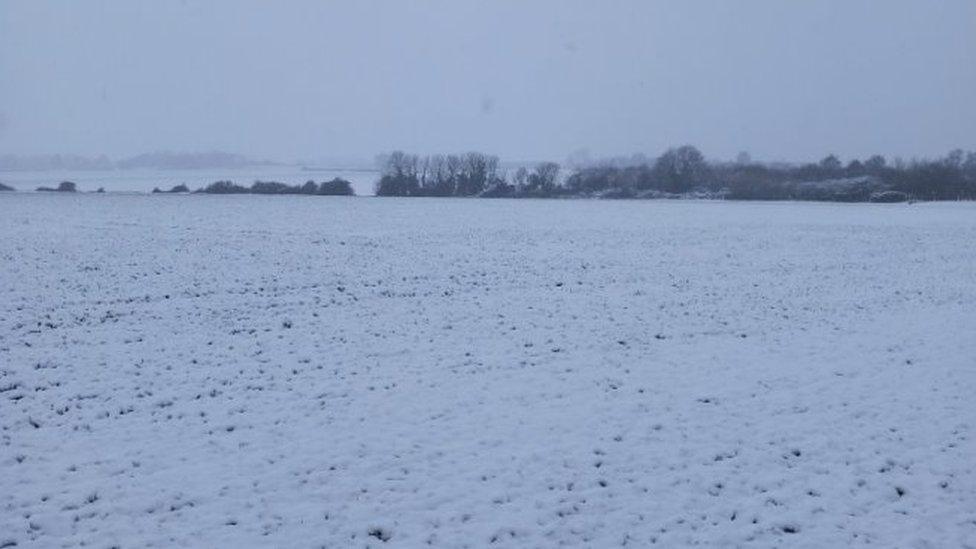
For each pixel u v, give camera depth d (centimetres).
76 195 7150
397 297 2023
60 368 1327
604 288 2211
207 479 902
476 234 3666
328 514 822
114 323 1664
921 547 764
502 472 934
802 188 9125
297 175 17225
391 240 3325
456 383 1285
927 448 1021
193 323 1681
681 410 1162
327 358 1427
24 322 1642
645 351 1516
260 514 820
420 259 2714
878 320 1836
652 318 1812
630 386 1280
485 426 1087
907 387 1289
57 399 1174
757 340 1617
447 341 1567
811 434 1069
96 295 1941
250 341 1538
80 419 1098
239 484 889
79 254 2648
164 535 773
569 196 9425
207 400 1184
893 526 806
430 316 1800
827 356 1487
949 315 1905
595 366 1399
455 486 893
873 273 2591
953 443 1038
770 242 3528
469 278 2334
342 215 4872
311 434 1050
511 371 1359
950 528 802
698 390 1260
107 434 1041
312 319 1745
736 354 1498
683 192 9662
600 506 850
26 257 2541
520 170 10381
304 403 1177
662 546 767
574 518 820
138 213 4675
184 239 3186
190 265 2458
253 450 993
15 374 1287
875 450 1013
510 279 2336
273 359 1415
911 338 1647
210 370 1337
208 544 757
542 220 4684
